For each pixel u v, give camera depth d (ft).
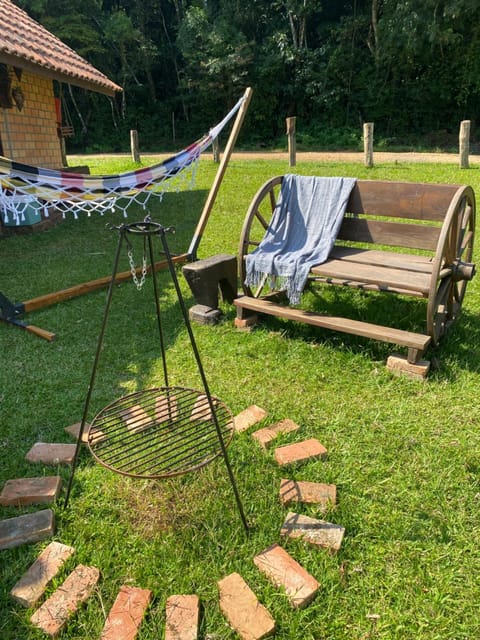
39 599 5.91
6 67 24.45
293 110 78.59
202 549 6.49
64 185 13.55
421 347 9.98
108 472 7.88
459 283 13.65
